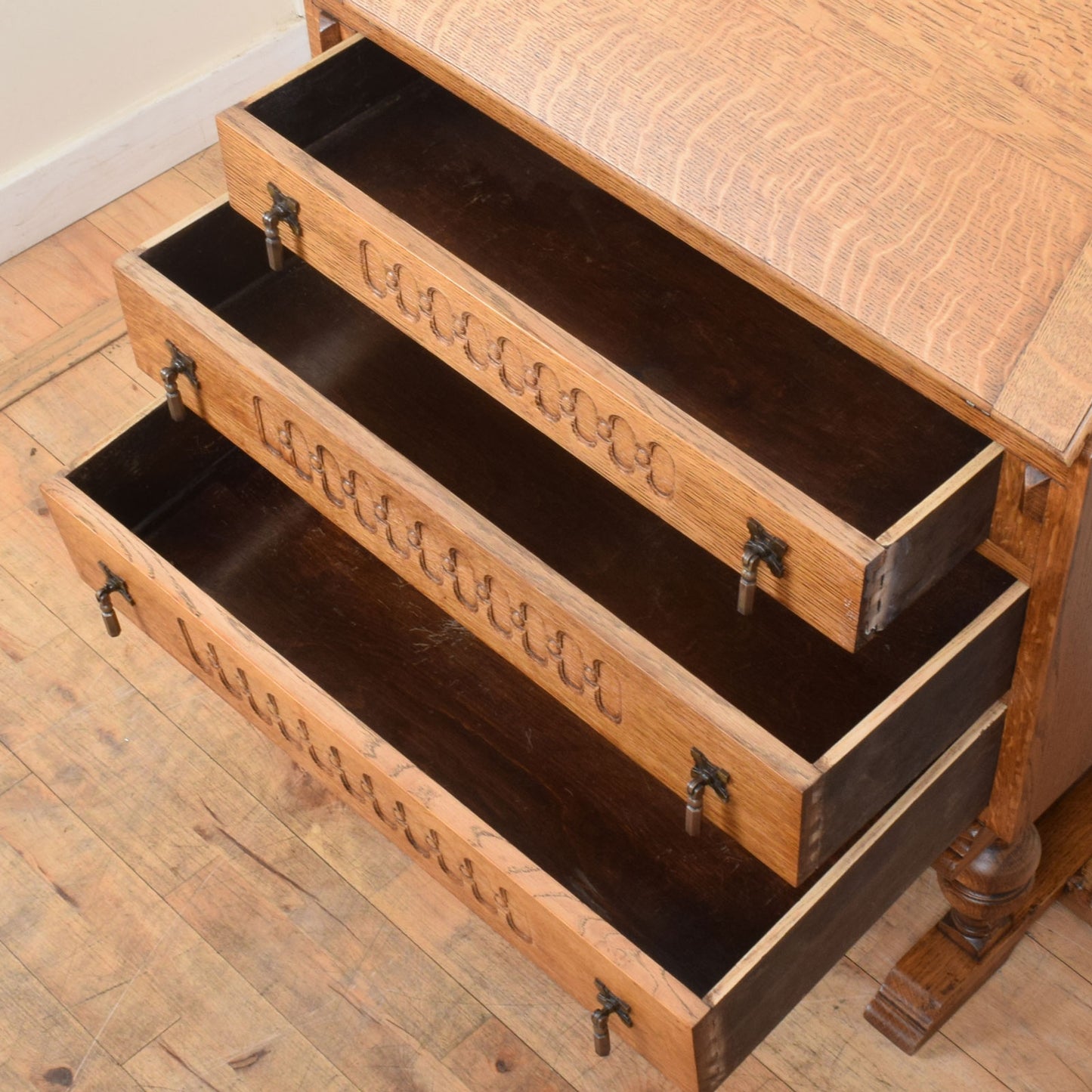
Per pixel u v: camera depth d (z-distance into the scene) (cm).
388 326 173
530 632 133
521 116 128
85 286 236
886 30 119
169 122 248
